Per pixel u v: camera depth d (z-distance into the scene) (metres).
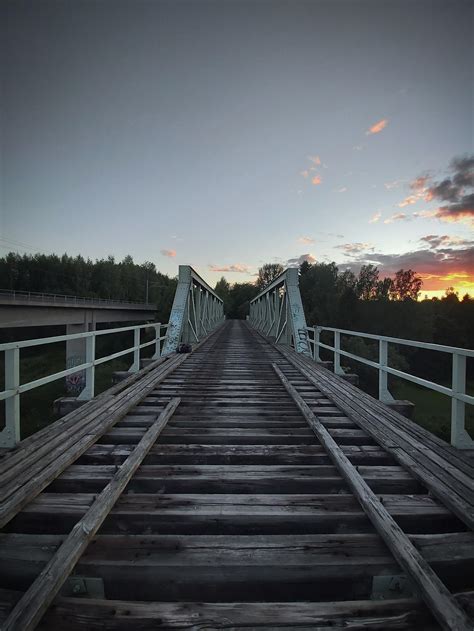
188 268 12.47
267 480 2.71
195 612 1.56
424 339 49.84
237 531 2.26
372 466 2.93
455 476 2.63
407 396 33.53
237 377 6.80
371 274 64.56
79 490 2.65
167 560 1.86
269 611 1.57
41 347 53.41
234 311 89.94
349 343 39.09
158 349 9.00
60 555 1.77
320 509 2.33
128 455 3.11
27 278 71.75
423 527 2.30
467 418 24.81
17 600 1.65
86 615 1.56
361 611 1.58
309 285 60.56
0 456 3.00
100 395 4.96
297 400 4.81
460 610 1.49
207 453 3.20
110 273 84.38
